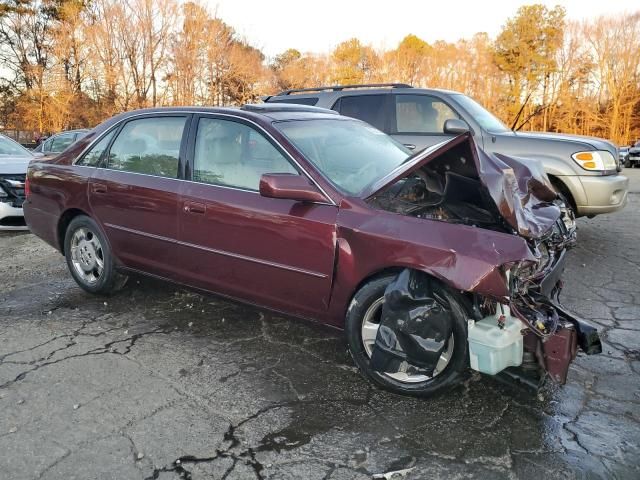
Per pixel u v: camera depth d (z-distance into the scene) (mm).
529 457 2586
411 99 7156
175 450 2645
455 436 2752
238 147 3822
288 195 3277
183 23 31922
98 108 31406
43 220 5066
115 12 30422
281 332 4043
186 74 32000
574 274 5496
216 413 2967
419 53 45656
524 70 44312
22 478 2445
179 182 4039
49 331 4074
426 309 2859
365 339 3188
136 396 3139
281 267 3471
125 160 4496
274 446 2674
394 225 3062
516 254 2725
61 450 2641
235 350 3746
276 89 40656
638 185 14938
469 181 3207
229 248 3711
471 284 2730
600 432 2787
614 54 44844
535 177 3973
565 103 44812
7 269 5836
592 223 8211
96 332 4051
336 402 3078
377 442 2703
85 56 31438
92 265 4750
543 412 2971
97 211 4559
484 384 3273
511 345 2822
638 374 3395
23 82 39719
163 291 4949
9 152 8859
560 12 44094
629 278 5359
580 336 2902
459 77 45438
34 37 39531
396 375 3111
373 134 4352
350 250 3170
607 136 45469
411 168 3188
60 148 13211
